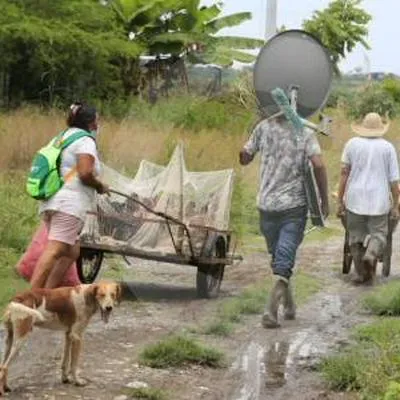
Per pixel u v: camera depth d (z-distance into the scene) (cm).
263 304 1061
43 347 1015
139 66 4288
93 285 891
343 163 1416
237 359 975
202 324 1032
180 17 4562
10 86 4166
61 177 1054
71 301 879
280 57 1034
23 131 2520
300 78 1040
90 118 1077
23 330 859
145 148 1109
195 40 4341
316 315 1159
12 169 2384
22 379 904
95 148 1062
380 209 1391
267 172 1070
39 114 3120
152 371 949
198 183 1067
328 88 1051
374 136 1416
